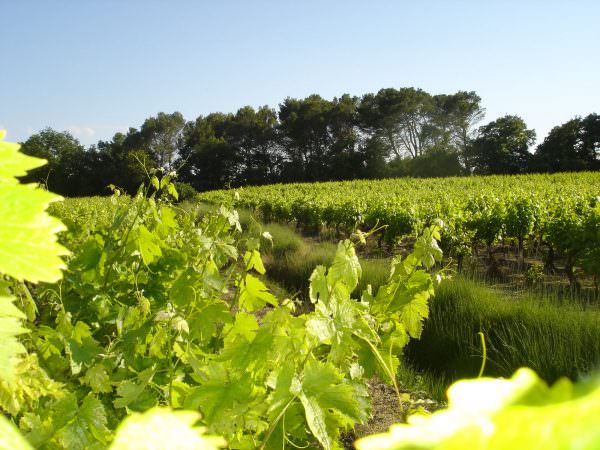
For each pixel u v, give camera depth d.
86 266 2.82
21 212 0.33
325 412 1.96
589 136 67.19
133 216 3.01
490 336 6.39
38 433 1.60
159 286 2.97
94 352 2.18
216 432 1.76
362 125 77.75
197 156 72.38
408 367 6.06
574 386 0.18
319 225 21.73
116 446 0.26
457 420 0.20
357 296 9.05
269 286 10.74
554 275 12.06
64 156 65.44
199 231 3.47
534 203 15.37
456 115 78.69
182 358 2.26
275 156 78.50
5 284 0.76
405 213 15.80
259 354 1.89
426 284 2.84
